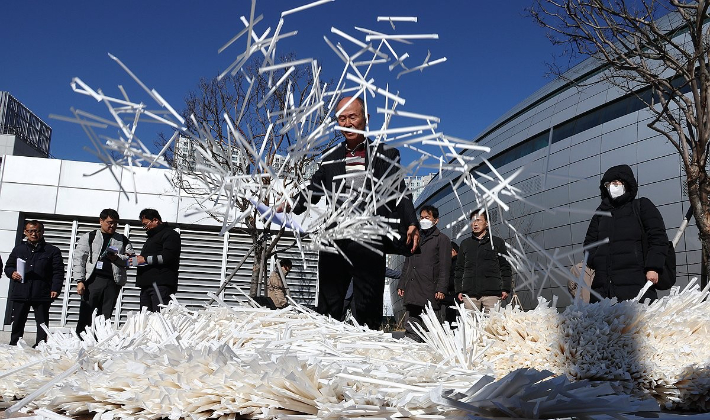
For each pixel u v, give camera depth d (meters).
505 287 5.93
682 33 14.34
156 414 1.43
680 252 16.61
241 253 12.32
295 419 1.31
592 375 2.17
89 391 1.52
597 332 2.20
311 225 1.90
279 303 7.96
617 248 3.99
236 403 1.40
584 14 8.33
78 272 6.90
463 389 1.46
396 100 1.43
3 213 12.41
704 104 7.78
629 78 9.88
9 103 25.61
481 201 1.26
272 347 2.12
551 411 1.28
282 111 1.55
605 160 20.23
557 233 20.56
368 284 3.36
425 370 1.58
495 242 5.96
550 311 2.39
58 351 1.95
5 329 12.30
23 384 1.65
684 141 8.44
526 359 2.29
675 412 2.17
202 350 1.60
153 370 1.53
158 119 1.35
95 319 2.31
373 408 1.29
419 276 6.15
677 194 17.30
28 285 7.50
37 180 12.60
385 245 3.09
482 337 2.45
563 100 24.48
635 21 7.85
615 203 4.12
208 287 12.07
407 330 4.93
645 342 2.24
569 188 20.88
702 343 2.34
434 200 29.94
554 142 23.55
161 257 6.46
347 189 2.46
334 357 1.91
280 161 1.58
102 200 12.57
